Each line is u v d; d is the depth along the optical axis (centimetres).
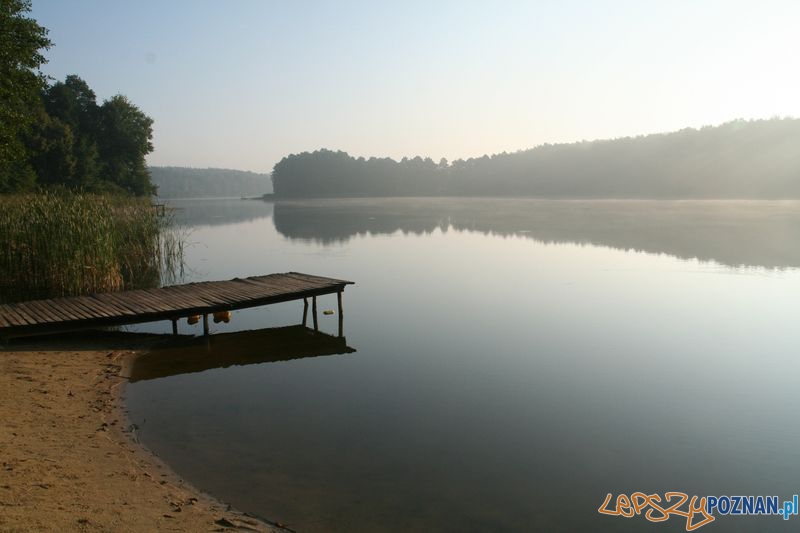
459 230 3195
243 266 1858
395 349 912
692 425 621
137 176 5494
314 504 446
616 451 556
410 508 446
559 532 421
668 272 1627
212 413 636
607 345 929
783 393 717
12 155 1864
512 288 1425
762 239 2389
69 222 1241
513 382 755
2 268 1231
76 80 5375
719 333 995
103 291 1238
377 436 581
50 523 356
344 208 6638
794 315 1118
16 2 1816
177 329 999
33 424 545
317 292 1070
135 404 658
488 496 468
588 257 1950
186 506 417
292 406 663
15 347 849
